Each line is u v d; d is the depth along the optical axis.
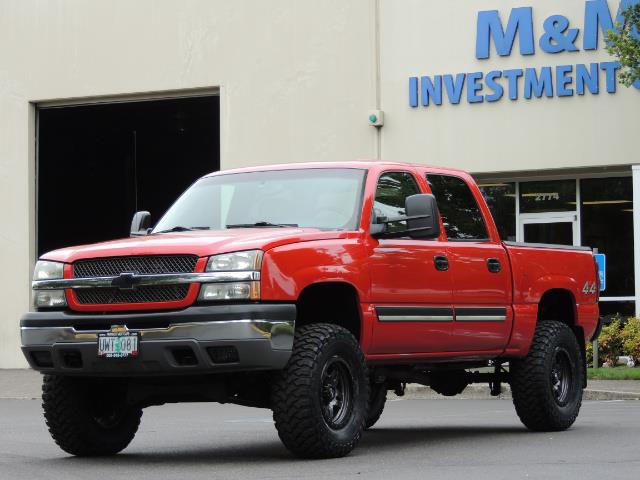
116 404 11.44
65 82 31.48
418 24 28.09
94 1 31.27
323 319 11.26
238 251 10.15
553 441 12.23
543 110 26.98
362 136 28.58
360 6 28.69
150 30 30.72
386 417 16.64
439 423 15.37
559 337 13.54
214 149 39.53
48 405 11.16
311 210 11.48
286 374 10.19
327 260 10.65
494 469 9.67
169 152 39.91
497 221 28.17
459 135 27.67
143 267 10.44
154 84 30.64
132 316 10.23
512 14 27.20
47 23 31.67
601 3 26.55
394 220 11.34
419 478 9.08
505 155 27.27
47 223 34.84
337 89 28.84
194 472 9.76
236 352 9.98
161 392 10.75
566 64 26.81
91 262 10.71
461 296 12.20
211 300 10.09
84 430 11.21
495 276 12.71
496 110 27.38
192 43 30.28
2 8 32.06
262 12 29.64
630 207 27.12
